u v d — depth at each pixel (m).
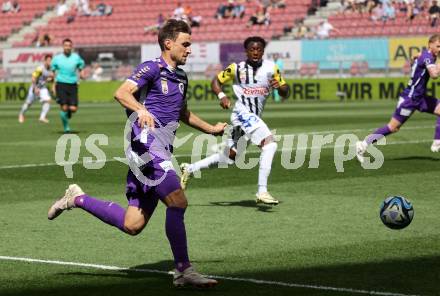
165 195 12.52
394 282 12.69
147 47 88.25
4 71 92.81
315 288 12.34
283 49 84.00
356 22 88.31
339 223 17.98
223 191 22.95
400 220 15.09
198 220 18.50
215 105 73.56
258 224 17.98
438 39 28.39
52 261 14.48
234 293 12.14
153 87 13.05
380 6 88.38
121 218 13.08
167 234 12.48
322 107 67.31
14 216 19.22
